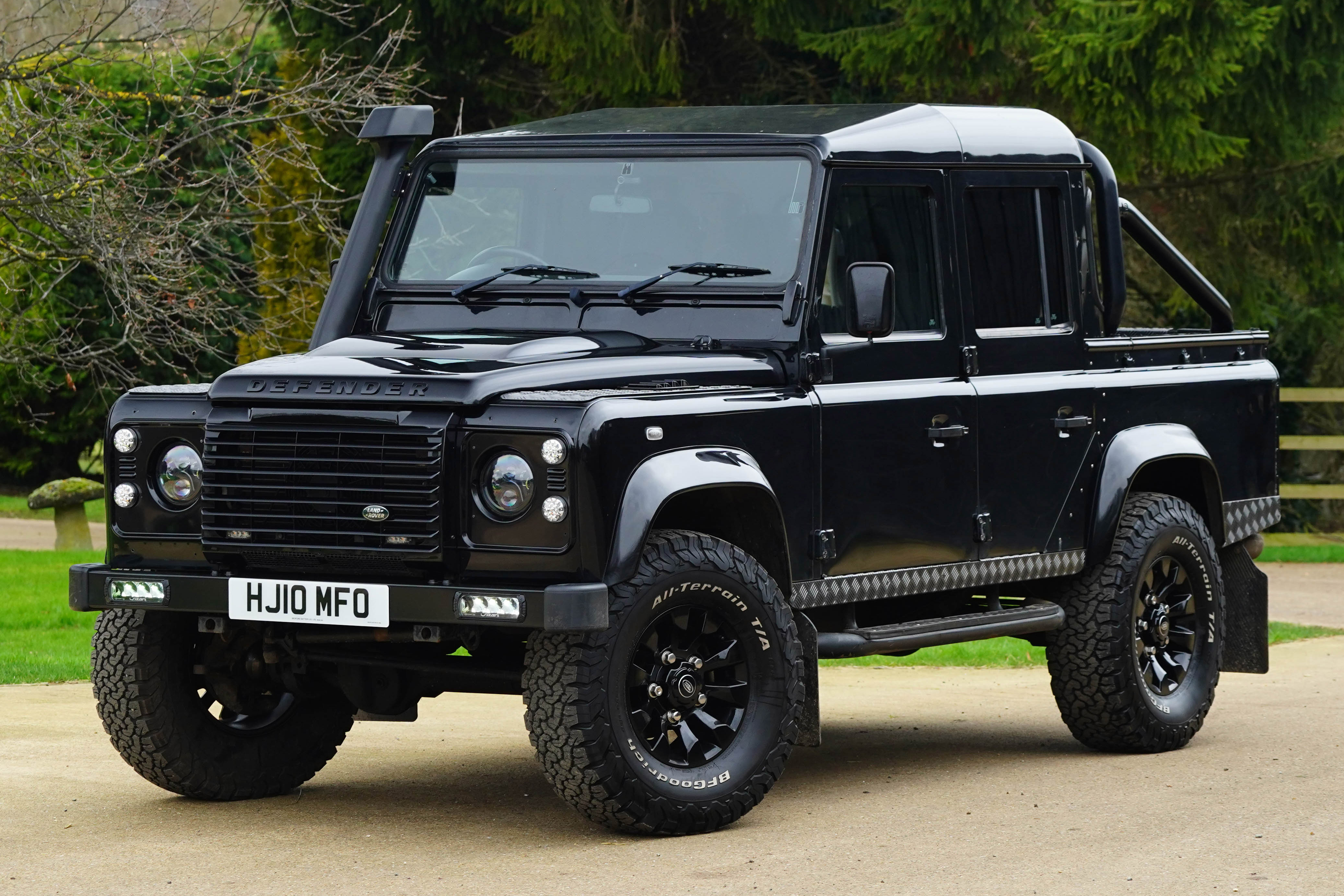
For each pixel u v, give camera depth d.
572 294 9.70
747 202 9.56
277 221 24.20
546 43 25.66
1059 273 10.85
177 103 20.88
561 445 7.91
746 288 9.36
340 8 26.55
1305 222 27.83
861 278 9.03
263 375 8.55
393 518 8.15
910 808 9.30
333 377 8.37
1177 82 24.50
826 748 11.51
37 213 18.92
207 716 9.51
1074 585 11.02
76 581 8.94
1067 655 10.95
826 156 9.45
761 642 8.66
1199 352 11.91
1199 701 11.39
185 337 20.39
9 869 7.90
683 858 8.04
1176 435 11.36
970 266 10.26
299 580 8.39
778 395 8.99
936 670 15.59
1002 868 7.86
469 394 8.08
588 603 7.83
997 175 10.46
